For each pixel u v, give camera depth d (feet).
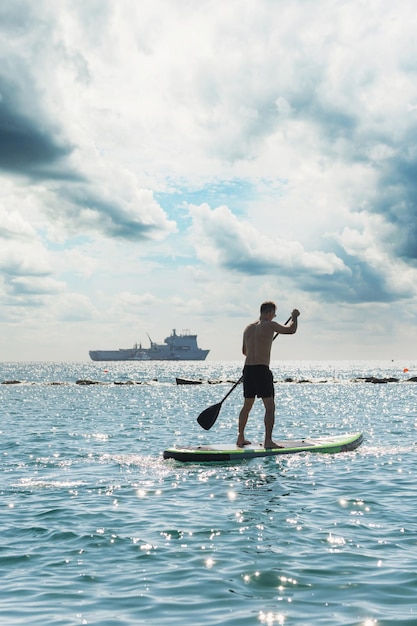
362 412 83.61
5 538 20.48
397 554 18.24
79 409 91.66
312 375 432.66
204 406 99.09
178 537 20.38
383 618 13.55
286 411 87.04
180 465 35.45
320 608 14.21
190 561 17.84
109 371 494.18
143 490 28.35
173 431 57.41
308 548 18.99
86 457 39.32
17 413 82.64
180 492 27.84
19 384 214.28
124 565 17.57
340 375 427.74
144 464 36.04
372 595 14.97
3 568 17.43
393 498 26.16
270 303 38.73
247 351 39.04
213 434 54.65
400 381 230.27
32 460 38.09
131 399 122.01
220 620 13.57
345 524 21.90
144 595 15.19
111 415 79.15
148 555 18.48
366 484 29.27
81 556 18.44
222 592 15.33
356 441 42.93
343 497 26.43
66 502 25.90
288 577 16.35
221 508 24.56
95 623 13.50
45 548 19.31
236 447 38.70
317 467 34.12
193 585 15.85
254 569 17.02
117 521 22.56
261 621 13.48
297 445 39.88
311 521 22.36
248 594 15.17
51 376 361.51
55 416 77.10
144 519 22.84
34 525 22.09
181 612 14.08
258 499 26.18
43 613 14.10
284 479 30.78
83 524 22.17
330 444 40.45
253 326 38.93
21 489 28.76
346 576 16.34
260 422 67.36
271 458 37.19
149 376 361.92
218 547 19.20
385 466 34.37
